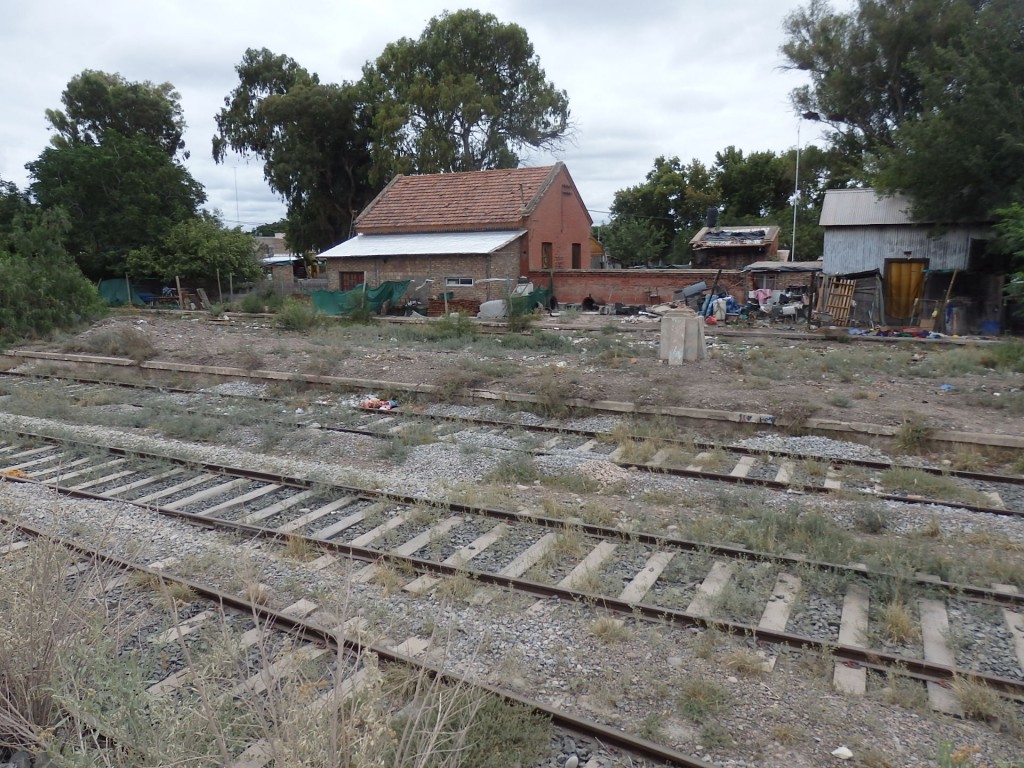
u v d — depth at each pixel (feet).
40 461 35.53
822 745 14.79
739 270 102.89
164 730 12.21
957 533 25.45
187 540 24.93
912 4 100.68
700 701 15.96
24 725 13.41
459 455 35.27
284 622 19.27
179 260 127.34
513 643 18.54
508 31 159.53
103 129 175.22
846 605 20.36
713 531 25.23
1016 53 74.38
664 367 52.08
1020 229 62.85
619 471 32.04
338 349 62.03
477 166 166.61
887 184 82.43
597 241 194.29
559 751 14.62
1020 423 36.88
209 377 58.03
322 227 171.83
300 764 10.75
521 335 72.54
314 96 155.12
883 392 44.52
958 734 15.02
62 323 83.30
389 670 16.88
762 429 39.52
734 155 214.48
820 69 113.60
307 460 35.73
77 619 15.47
